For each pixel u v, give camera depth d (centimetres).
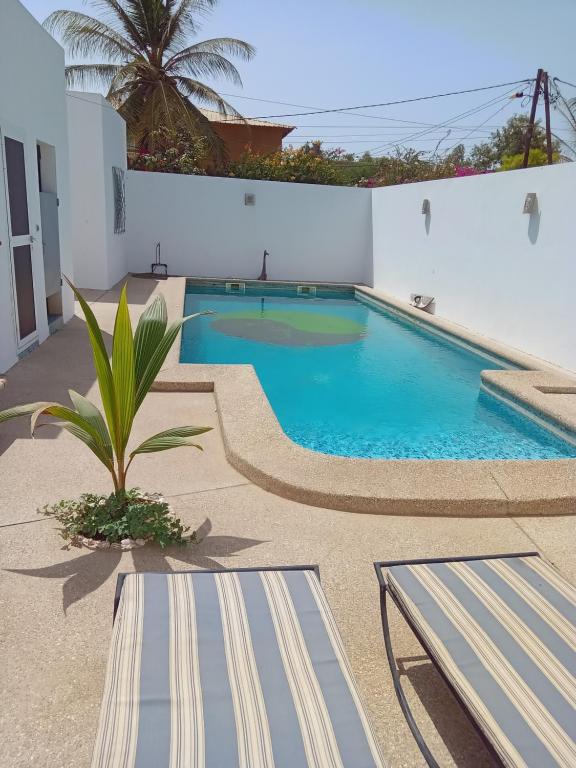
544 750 177
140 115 2050
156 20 2014
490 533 380
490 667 209
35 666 243
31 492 383
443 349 1027
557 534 384
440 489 406
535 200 847
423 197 1232
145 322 335
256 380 618
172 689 189
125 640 210
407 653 269
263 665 202
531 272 866
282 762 165
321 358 934
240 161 1984
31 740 211
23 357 675
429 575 260
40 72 731
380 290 1519
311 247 1614
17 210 649
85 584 295
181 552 329
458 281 1091
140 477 418
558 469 448
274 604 234
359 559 338
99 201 1163
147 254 1530
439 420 680
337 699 190
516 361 848
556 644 222
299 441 610
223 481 422
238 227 1560
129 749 166
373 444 609
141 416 533
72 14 2011
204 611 227
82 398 347
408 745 223
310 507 394
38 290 733
